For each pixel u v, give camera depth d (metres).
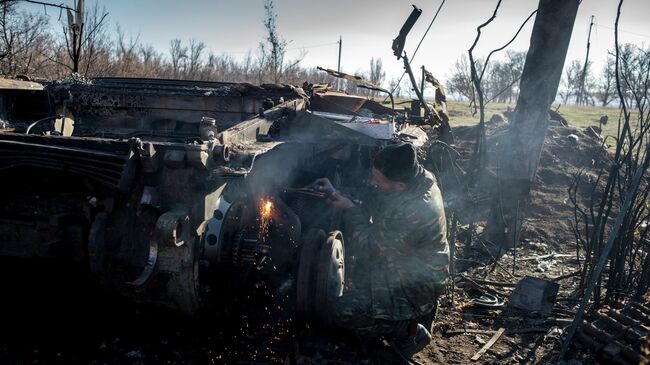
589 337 3.42
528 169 5.59
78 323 3.46
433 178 3.12
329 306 3.32
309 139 4.34
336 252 3.44
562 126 11.10
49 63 12.91
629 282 4.15
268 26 15.90
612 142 11.61
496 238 5.75
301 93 5.04
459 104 27.19
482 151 5.82
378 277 3.08
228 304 3.58
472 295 4.44
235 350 3.25
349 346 3.29
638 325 3.35
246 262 3.30
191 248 2.88
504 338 3.68
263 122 3.79
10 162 2.89
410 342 3.34
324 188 3.50
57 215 2.97
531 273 5.04
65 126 4.44
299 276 3.33
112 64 14.53
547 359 3.41
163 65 18.59
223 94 5.04
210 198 2.91
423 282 3.05
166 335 3.40
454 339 3.66
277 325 3.58
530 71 5.48
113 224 2.99
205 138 3.01
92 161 2.81
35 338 3.26
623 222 3.93
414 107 6.55
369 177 4.43
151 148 2.78
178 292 2.98
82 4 10.05
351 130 4.42
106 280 3.05
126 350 3.20
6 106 4.70
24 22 12.28
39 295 3.77
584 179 8.20
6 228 3.05
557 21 5.32
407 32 4.84
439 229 3.03
